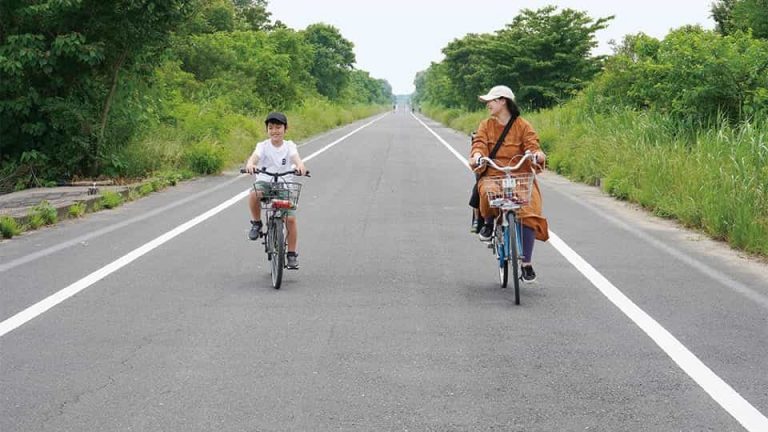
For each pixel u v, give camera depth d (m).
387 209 12.83
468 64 56.16
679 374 5.11
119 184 16.03
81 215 12.21
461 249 9.48
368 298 7.13
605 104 24.55
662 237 10.37
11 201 13.09
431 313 6.62
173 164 18.53
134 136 18.69
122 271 8.20
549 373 5.13
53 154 16.84
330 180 17.25
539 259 8.89
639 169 14.58
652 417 4.41
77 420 4.36
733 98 16.08
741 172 11.39
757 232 9.44
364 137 36.88
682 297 7.17
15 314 6.52
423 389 4.84
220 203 13.53
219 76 37.75
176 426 4.28
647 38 21.92
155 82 21.52
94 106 17.58
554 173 19.58
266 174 7.84
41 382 4.95
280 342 5.80
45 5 15.30
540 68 39.59
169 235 10.35
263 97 43.41
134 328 6.15
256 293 7.30
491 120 7.51
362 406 4.57
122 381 4.98
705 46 16.52
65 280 7.76
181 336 5.95
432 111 85.75
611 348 5.66
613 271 8.27
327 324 6.28
